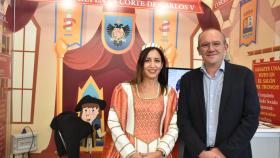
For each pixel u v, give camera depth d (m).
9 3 2.75
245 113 1.62
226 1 2.99
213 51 1.61
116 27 3.03
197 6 3.13
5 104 2.70
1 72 2.54
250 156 1.66
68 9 2.96
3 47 2.58
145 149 1.77
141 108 1.81
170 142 1.78
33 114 2.93
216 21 3.13
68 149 2.51
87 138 2.91
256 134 2.04
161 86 1.93
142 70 1.86
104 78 3.03
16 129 2.92
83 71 3.00
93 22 3.00
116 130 1.79
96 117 2.89
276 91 2.19
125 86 1.90
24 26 2.89
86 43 2.99
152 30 3.09
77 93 2.99
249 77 1.64
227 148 1.55
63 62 2.96
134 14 3.06
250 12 2.56
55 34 2.94
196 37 3.14
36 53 2.92
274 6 2.22
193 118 1.73
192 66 3.15
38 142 2.94
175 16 3.12
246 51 2.63
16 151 2.77
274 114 2.22
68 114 2.72
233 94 1.61
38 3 2.90
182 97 1.80
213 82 1.68
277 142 2.06
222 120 1.62
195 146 1.62
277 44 2.18
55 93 2.96
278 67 2.17
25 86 2.91
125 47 3.05
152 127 1.82
